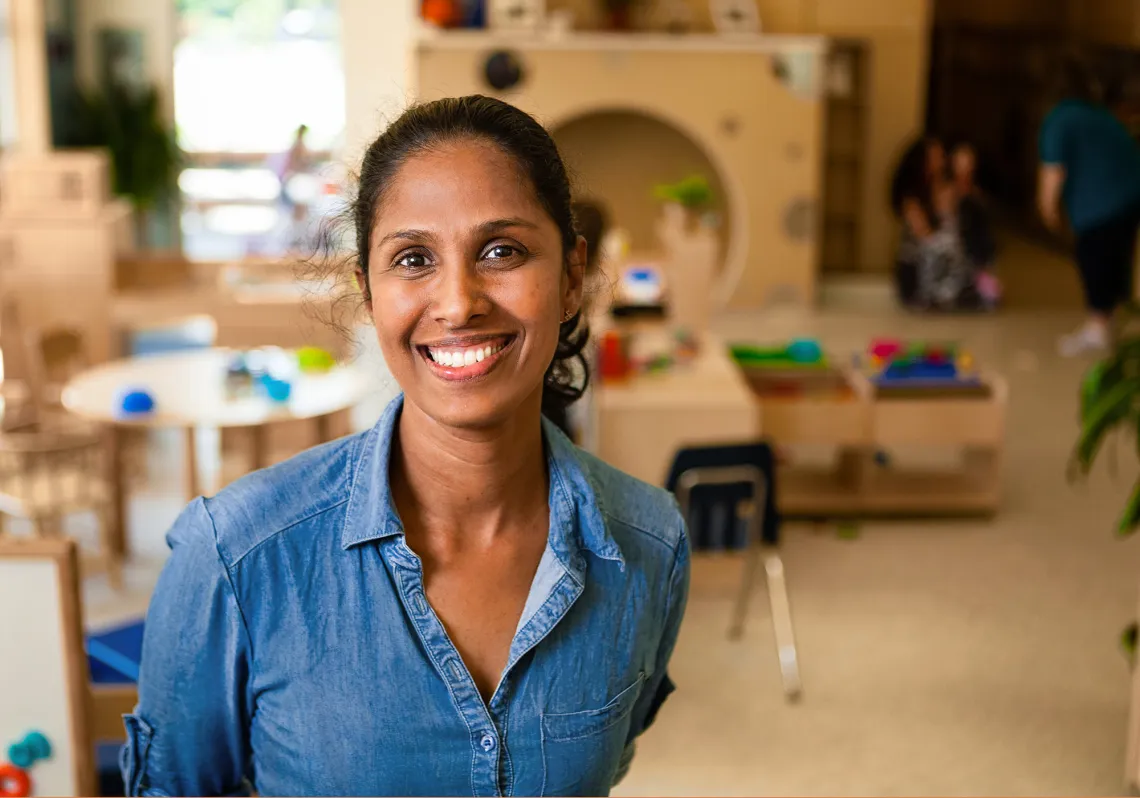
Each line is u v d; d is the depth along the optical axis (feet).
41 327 19.10
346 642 3.96
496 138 3.80
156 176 28.12
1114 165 25.12
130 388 14.71
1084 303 30.01
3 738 7.62
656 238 30.42
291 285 19.04
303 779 4.00
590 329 4.66
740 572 15.38
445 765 4.01
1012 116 37.37
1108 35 32.09
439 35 26.96
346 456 4.13
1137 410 11.31
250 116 35.32
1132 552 16.75
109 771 8.88
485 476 4.04
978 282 28.96
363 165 3.94
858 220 30.66
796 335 26.86
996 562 16.39
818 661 13.82
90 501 14.69
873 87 29.94
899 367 17.63
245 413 14.42
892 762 11.87
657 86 27.68
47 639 7.53
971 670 13.64
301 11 35.17
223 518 3.97
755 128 28.12
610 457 15.67
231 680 4.03
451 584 4.09
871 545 16.93
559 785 4.17
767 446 13.39
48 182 19.66
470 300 3.68
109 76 27.78
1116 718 12.67
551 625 4.09
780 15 29.45
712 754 11.99
